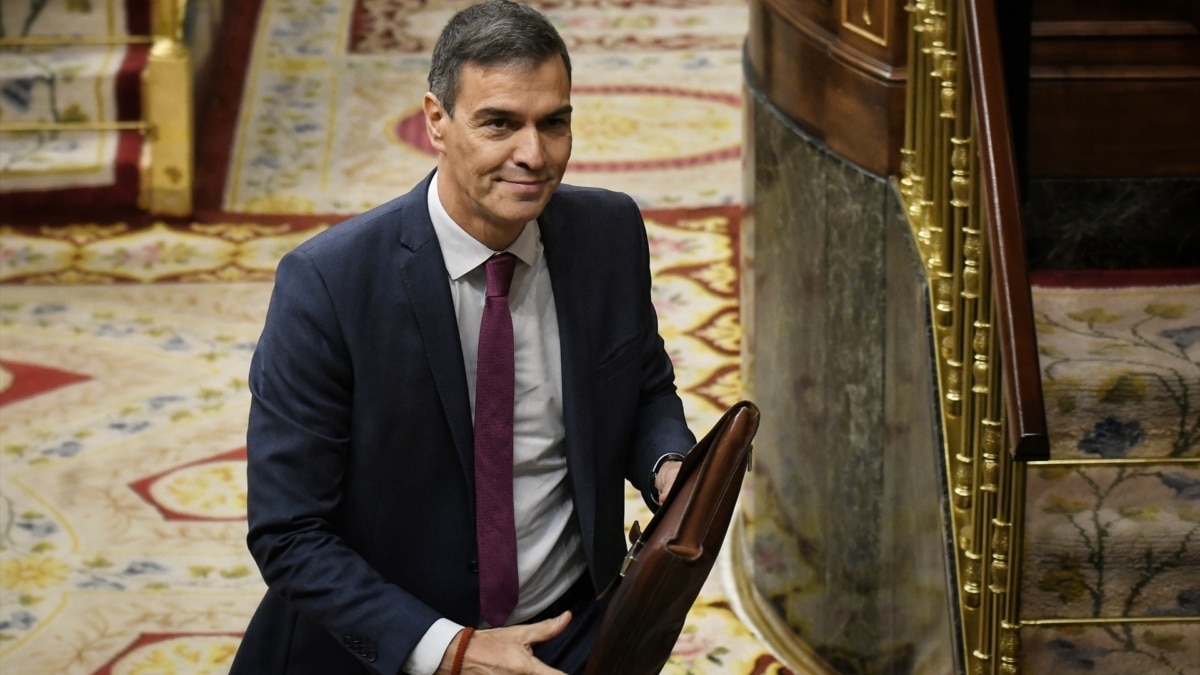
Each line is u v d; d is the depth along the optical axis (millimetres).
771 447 8633
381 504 5188
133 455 10445
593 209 5363
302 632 5434
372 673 5371
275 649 5508
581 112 15562
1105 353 7625
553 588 5465
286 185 14164
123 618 8961
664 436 5527
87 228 13492
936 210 6973
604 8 18094
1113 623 6867
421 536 5246
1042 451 5684
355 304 5004
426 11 17891
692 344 11641
